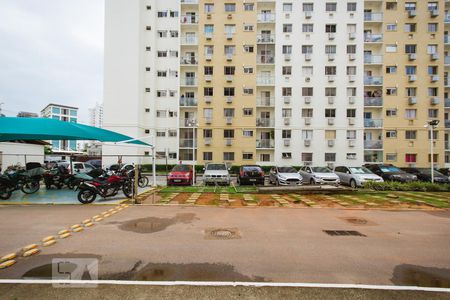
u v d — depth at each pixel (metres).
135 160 31.12
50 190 12.95
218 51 31.09
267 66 31.30
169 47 32.75
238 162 30.59
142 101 31.94
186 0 31.92
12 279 3.70
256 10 31.02
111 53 31.20
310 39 30.47
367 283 3.68
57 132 10.87
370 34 30.30
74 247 5.04
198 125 30.89
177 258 4.54
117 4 31.33
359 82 29.86
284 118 30.38
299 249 5.04
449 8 30.70
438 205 9.83
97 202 9.95
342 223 7.09
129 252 4.80
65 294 3.31
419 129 29.56
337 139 30.00
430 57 29.67
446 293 3.42
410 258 4.64
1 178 10.34
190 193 12.48
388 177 17.78
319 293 3.39
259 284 3.61
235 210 8.73
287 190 12.58
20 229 6.27
